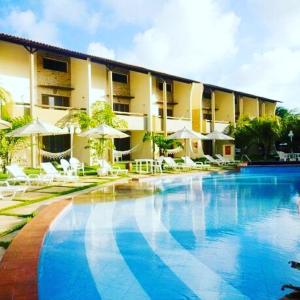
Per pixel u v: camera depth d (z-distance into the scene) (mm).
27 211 9062
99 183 16281
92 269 5445
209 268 5566
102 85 30734
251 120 38281
